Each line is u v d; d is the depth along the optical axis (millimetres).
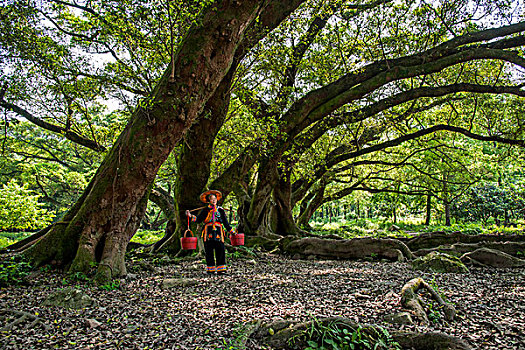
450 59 9773
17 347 3025
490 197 25688
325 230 23953
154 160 6297
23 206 17219
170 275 6766
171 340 3188
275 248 11078
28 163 27047
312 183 17734
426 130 13180
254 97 10875
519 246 8023
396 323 3498
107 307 4312
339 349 2814
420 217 38750
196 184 9906
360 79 10617
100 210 6344
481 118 14414
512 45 10555
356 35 10648
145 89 9039
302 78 11430
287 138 10914
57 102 9102
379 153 20109
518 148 15969
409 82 13438
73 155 31516
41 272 6148
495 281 5727
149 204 35000
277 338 3082
